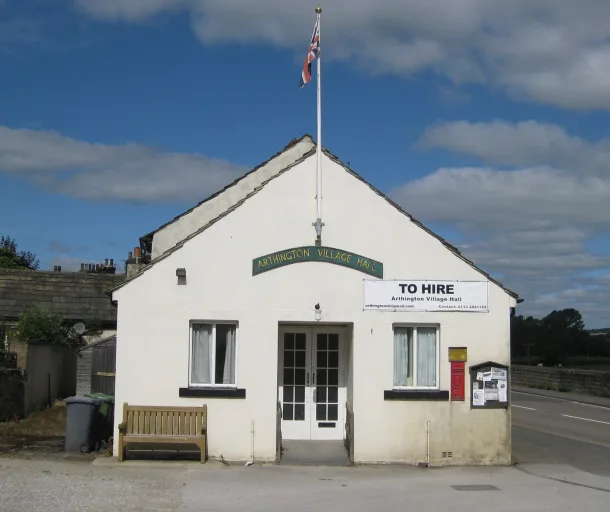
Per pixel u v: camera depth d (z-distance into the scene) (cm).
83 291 2650
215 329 1436
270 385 1419
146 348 1406
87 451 1426
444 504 1080
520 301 1488
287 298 1437
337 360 1538
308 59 1470
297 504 1057
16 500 1008
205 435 1384
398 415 1441
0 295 2531
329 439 1522
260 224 1445
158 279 1418
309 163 1468
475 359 1466
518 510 1048
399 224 1471
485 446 1456
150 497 1066
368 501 1090
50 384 2147
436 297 1467
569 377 3834
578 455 1638
